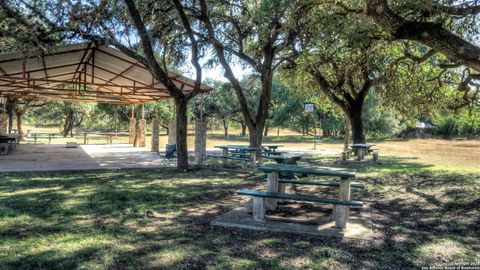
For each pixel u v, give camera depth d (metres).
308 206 5.70
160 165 11.04
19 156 13.02
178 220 4.73
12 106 23.16
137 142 19.94
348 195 4.51
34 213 4.86
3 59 8.95
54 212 4.93
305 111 17.55
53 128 59.81
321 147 23.89
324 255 3.54
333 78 15.70
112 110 31.44
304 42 10.24
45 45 8.91
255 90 37.97
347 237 4.11
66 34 9.28
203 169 10.23
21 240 3.73
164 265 3.17
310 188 7.63
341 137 40.91
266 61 11.16
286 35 10.54
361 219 4.95
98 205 5.42
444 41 6.00
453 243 4.07
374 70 13.23
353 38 7.95
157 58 11.73
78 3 8.70
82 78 16.30
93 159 12.56
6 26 8.98
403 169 11.02
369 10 6.43
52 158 12.60
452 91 11.91
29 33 8.59
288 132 69.75
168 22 10.60
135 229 4.25
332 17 8.20
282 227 4.37
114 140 29.03
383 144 28.48
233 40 12.22
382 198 6.68
